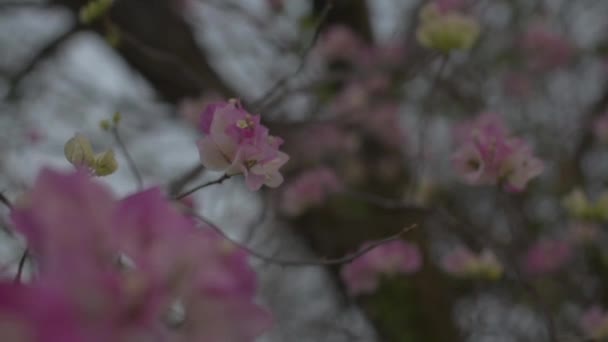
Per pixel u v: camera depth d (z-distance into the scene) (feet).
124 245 1.78
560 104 8.42
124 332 1.55
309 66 6.68
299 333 6.66
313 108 6.77
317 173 6.26
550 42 8.02
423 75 6.67
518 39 8.21
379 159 7.41
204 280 1.82
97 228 1.75
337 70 7.57
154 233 1.82
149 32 6.95
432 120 7.20
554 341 4.35
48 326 1.41
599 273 6.56
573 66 8.50
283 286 7.43
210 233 1.97
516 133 7.70
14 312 1.39
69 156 3.40
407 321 6.61
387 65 7.28
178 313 2.03
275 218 6.52
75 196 1.74
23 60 7.61
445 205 7.52
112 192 1.81
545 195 7.49
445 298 6.77
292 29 6.38
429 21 4.51
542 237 7.21
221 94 6.13
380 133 7.31
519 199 6.64
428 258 6.80
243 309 1.86
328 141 7.06
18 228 1.73
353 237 6.93
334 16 7.66
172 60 4.82
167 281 1.73
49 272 1.57
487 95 7.96
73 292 1.53
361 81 7.11
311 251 7.53
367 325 6.95
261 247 6.89
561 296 6.47
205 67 7.16
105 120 3.90
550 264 6.26
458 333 6.51
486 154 3.92
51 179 1.74
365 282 5.27
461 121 7.27
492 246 4.50
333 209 6.98
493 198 6.88
